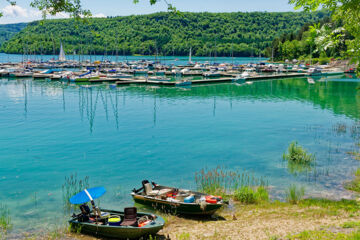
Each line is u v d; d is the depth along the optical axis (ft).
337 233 40.70
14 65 505.25
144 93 244.83
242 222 51.11
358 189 66.08
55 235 49.55
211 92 252.62
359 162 85.05
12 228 52.26
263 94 241.55
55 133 125.59
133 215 49.26
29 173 81.51
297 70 447.01
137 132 127.03
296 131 125.80
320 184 70.08
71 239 48.42
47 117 157.17
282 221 49.70
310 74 391.45
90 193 51.06
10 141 113.29
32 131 128.77
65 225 53.42
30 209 60.23
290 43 628.69
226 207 59.06
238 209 57.93
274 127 133.90
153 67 478.59
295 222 48.60
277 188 68.44
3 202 63.67
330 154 93.45
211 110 176.24
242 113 167.12
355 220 47.24
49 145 108.58
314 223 47.11
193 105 192.65
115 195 66.90
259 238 42.83
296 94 239.91
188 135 121.80
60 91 253.03
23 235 49.73
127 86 289.33
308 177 75.00
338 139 111.04
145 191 62.75
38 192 69.00
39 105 191.01
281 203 59.67
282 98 220.84
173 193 61.46
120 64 522.47
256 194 62.64
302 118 152.46
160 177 78.18
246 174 78.59
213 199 56.13
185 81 295.69
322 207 56.13
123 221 48.93
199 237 45.85
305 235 40.96
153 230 47.16
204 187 69.10
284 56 652.48
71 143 110.93
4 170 83.56
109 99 214.69
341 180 72.13
